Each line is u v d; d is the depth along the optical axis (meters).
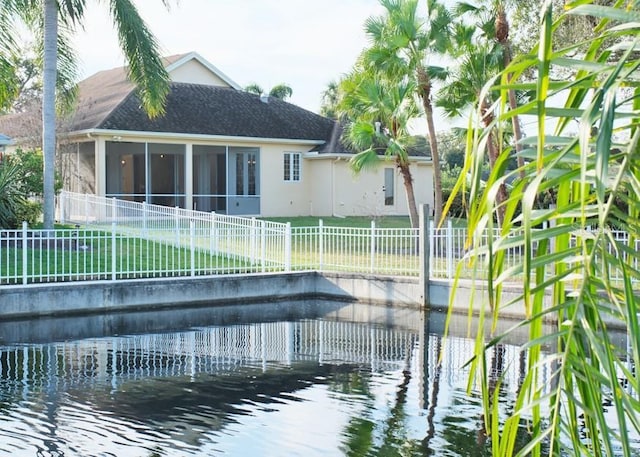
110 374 9.31
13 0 16.23
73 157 27.70
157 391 8.51
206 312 14.27
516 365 9.66
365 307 14.88
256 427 7.16
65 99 20.14
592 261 1.84
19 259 16.56
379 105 19.38
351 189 30.70
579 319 1.88
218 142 28.31
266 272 15.98
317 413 7.64
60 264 16.25
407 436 6.88
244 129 29.22
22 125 28.58
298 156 30.78
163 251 18.77
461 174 1.98
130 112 26.59
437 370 9.54
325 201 30.50
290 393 8.44
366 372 9.47
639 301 1.87
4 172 18.94
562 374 1.90
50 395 8.31
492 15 17.20
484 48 17.31
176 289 14.48
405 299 14.68
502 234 2.06
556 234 1.88
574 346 1.90
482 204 1.94
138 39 17.84
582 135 1.62
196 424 7.29
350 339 11.74
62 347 11.00
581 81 1.82
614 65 1.76
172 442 6.72
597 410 1.82
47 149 16.83
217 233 16.61
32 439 6.77
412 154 32.00
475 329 12.39
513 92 12.03
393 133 20.06
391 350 10.86
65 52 19.38
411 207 19.94
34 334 11.91
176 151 29.22
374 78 19.41
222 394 8.40
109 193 28.12
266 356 10.44
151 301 14.22
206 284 14.84
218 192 30.08
